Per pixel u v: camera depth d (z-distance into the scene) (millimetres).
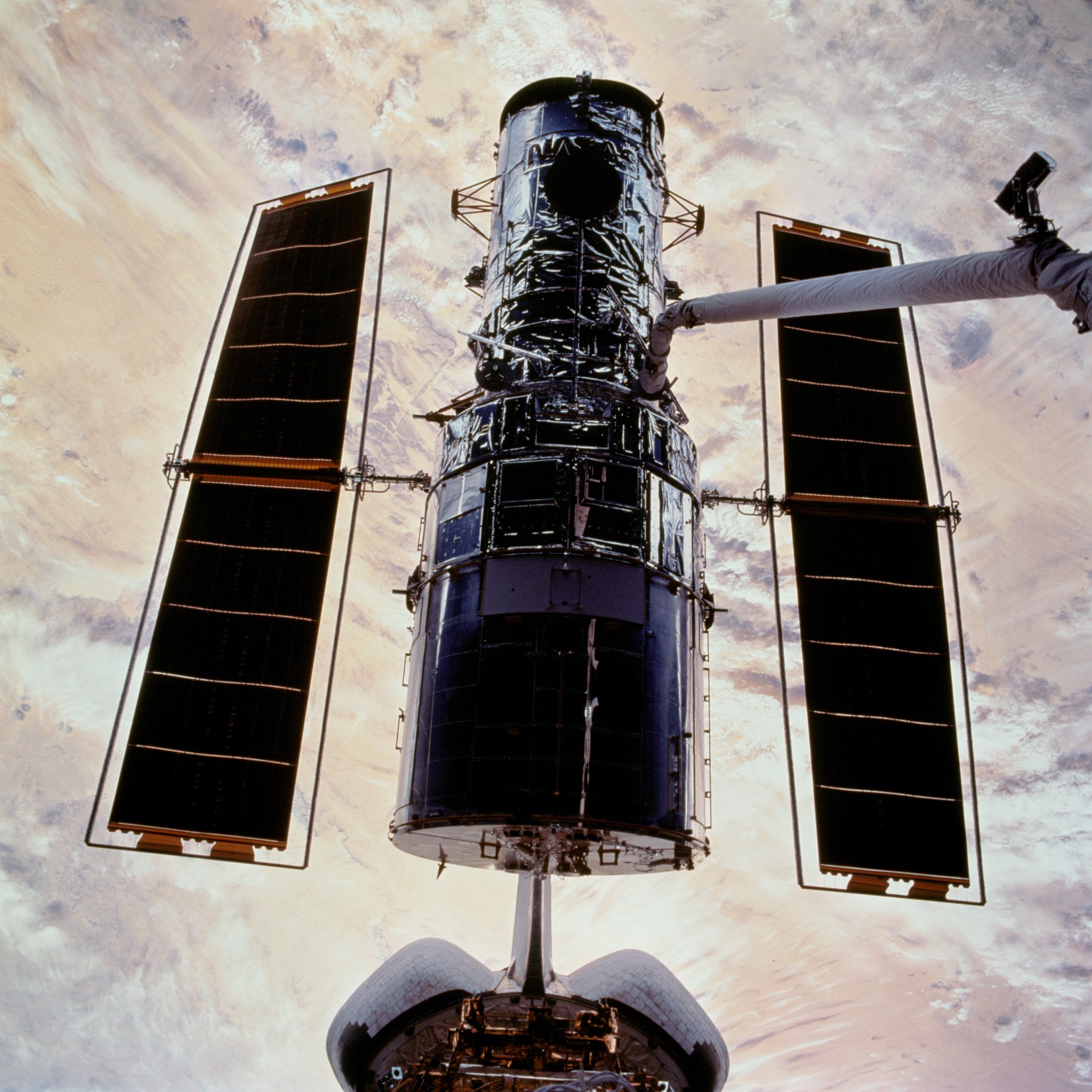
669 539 11445
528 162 13891
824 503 14031
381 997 11453
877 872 12133
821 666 13102
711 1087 11484
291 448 13648
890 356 15375
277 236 15617
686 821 10281
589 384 12125
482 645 10555
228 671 12461
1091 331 5867
